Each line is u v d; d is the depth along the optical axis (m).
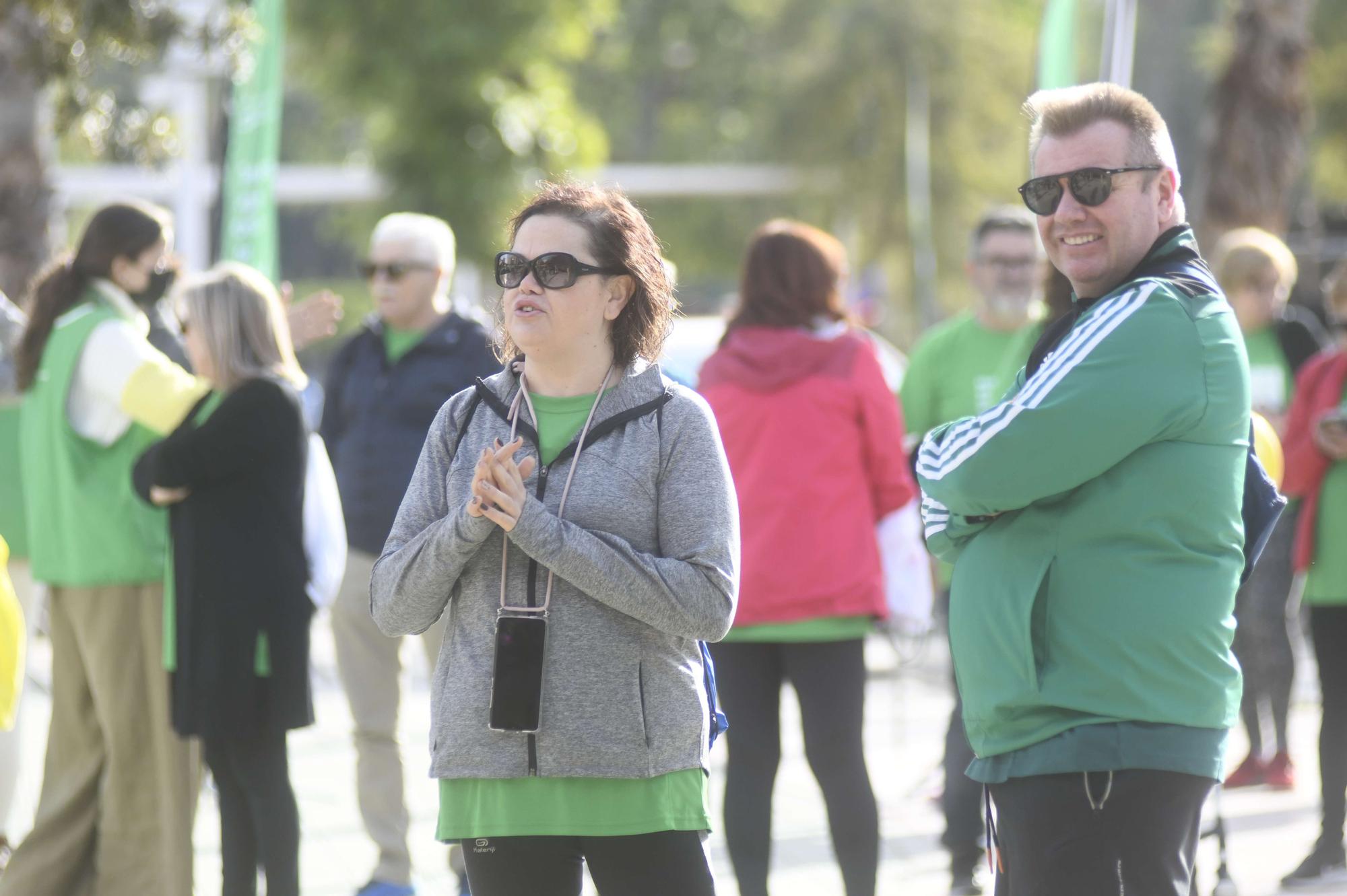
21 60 30.50
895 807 26.06
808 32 117.94
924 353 24.34
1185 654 11.28
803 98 114.38
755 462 17.86
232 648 17.12
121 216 19.41
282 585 17.39
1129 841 11.24
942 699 36.34
